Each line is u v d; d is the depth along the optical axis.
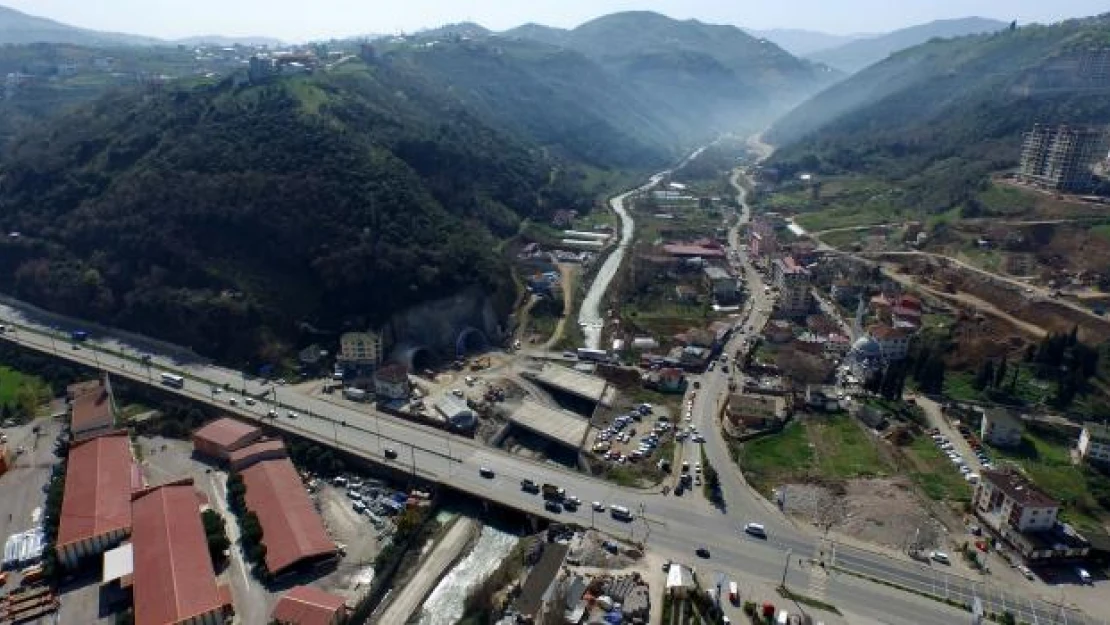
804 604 111.69
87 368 196.50
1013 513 126.81
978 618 107.62
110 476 143.00
